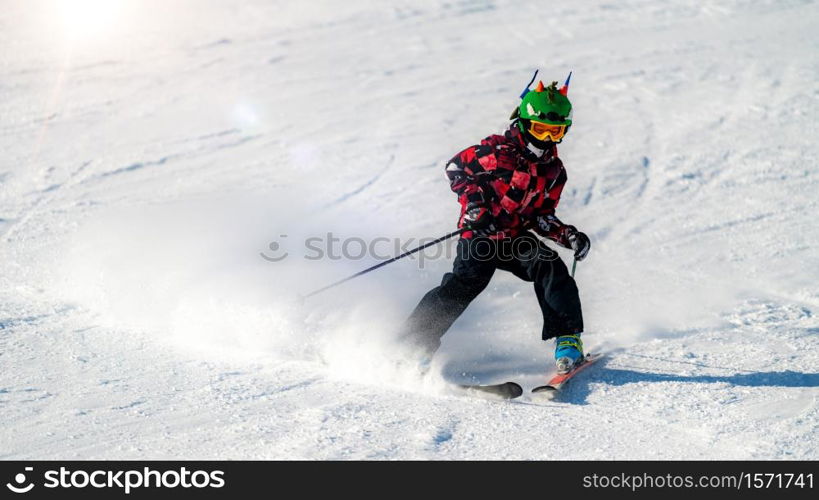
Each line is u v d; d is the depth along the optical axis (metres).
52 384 10.70
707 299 17.14
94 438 9.04
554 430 9.98
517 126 11.98
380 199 25.03
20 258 18.98
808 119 32.09
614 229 22.84
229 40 47.28
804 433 9.76
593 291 18.03
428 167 27.89
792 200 24.62
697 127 31.69
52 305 15.11
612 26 49.50
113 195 24.95
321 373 12.02
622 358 13.30
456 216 23.81
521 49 44.81
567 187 26.09
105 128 32.44
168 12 53.84
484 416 10.44
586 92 36.72
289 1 56.47
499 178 11.99
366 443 9.10
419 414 10.29
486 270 12.38
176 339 13.53
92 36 47.88
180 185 26.05
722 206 24.39
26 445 8.79
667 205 24.66
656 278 18.88
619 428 10.13
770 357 13.09
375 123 32.84
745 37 45.94
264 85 38.62
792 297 17.22
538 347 14.39
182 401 10.30
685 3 54.69
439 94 36.78
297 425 9.60
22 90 37.78
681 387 11.73
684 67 40.22
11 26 49.62
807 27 47.69
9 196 24.67
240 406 10.22
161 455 8.64
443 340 14.68
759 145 29.48
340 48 45.50
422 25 50.38
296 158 28.88
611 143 30.20
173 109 35.06
